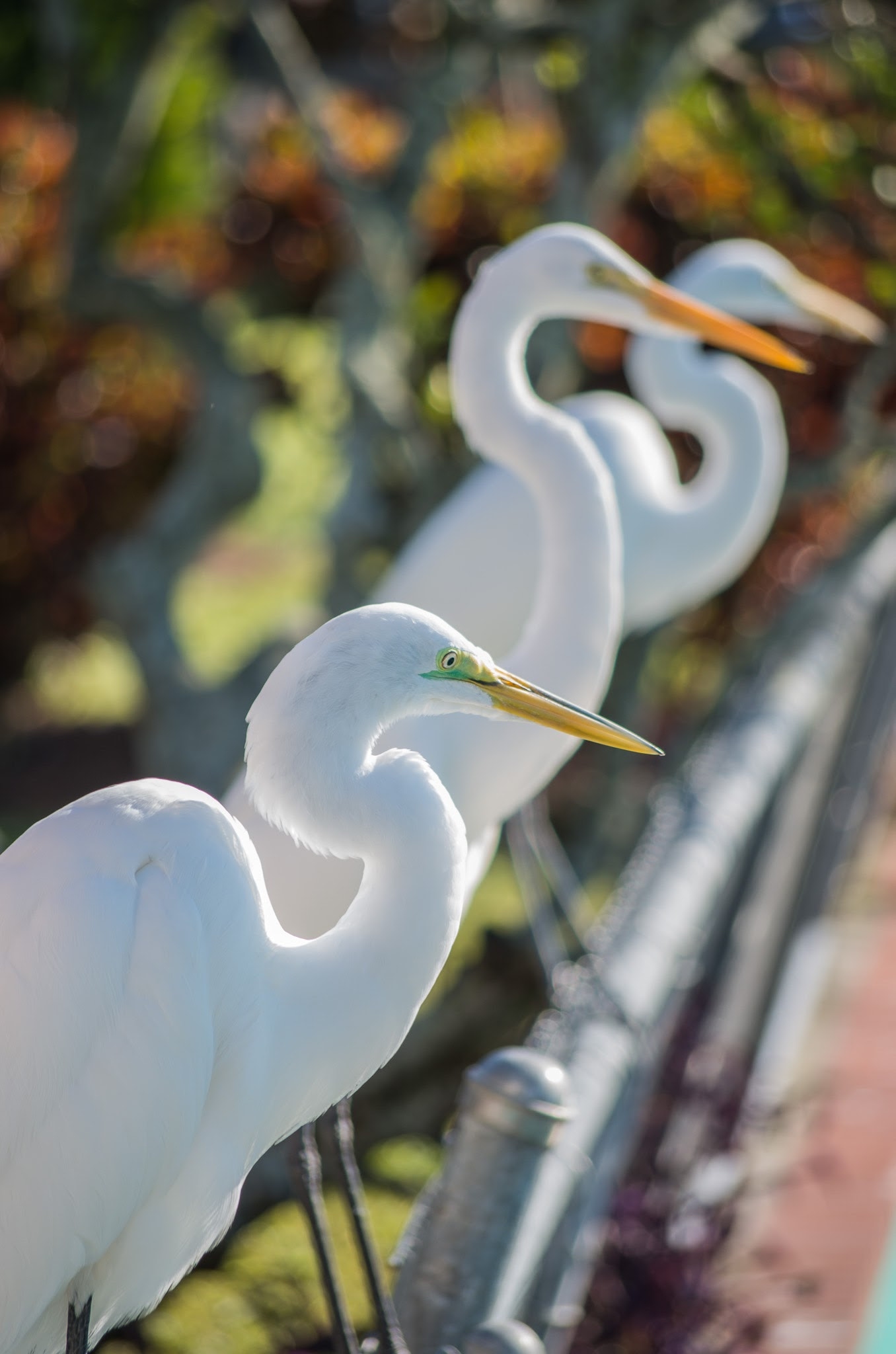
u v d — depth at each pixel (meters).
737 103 11.94
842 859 7.89
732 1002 6.13
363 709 3.46
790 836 6.83
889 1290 4.50
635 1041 3.97
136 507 14.59
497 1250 3.01
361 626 3.47
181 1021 3.30
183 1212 3.66
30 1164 3.37
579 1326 4.79
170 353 14.13
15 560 14.53
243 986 3.46
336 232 12.94
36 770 15.02
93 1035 3.29
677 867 4.79
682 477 12.76
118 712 16.33
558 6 10.40
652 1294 4.77
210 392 11.93
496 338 6.03
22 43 12.78
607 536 5.73
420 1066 9.63
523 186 12.66
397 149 11.92
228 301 12.28
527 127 12.95
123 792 3.46
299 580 19.83
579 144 10.42
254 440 11.98
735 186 12.34
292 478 18.84
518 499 7.67
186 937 3.31
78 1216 3.42
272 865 5.32
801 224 12.32
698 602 9.47
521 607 7.66
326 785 3.45
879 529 10.05
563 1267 3.51
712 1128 5.46
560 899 8.04
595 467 5.78
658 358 8.67
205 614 18.58
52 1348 4.01
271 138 13.05
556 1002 7.59
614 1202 5.00
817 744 7.56
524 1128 2.98
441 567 7.77
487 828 6.02
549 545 5.75
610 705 11.48
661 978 4.19
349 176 10.78
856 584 9.05
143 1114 3.33
